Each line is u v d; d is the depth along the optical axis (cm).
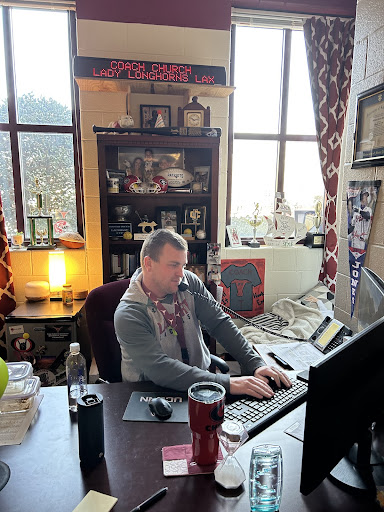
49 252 261
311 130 309
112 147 252
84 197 267
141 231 259
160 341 144
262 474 81
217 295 247
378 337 85
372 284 127
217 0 258
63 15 266
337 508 78
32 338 226
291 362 150
